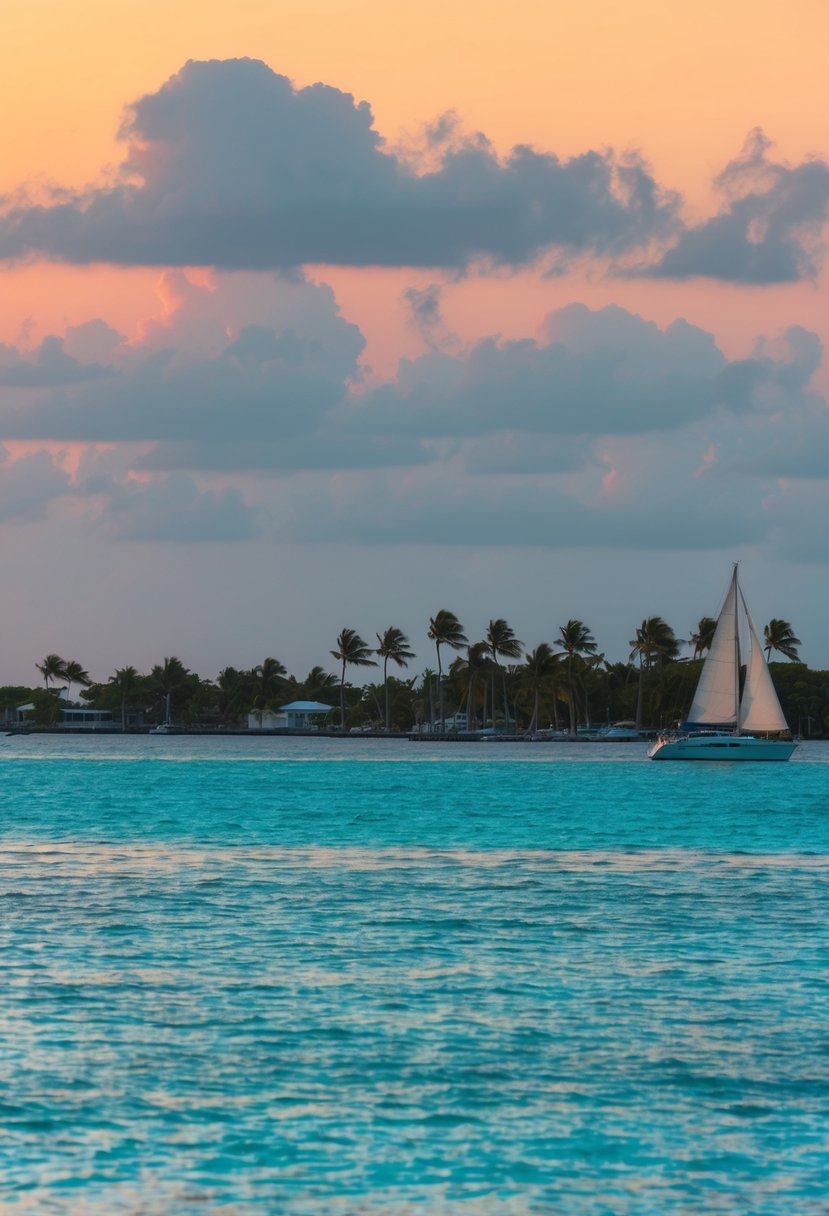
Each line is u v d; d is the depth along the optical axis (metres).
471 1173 32.78
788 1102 37.94
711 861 93.50
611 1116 36.75
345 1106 37.28
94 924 63.41
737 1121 36.41
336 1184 32.03
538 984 51.28
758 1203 31.25
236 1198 31.16
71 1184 31.77
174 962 54.62
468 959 55.84
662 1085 39.31
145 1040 43.12
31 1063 40.47
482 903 71.06
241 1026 44.91
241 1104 37.31
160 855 94.81
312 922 64.50
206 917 65.75
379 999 48.75
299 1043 43.09
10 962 54.16
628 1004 48.28
